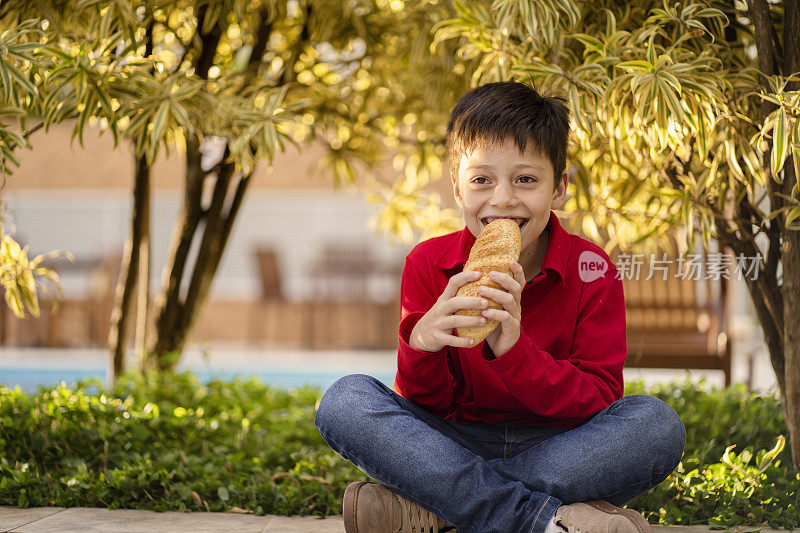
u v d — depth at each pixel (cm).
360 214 931
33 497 182
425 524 130
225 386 344
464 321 121
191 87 217
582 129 175
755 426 218
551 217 151
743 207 195
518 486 124
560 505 123
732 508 168
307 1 299
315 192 903
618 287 150
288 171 902
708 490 173
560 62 203
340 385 138
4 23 225
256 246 937
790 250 175
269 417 297
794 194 169
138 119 214
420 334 129
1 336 785
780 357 192
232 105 226
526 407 143
